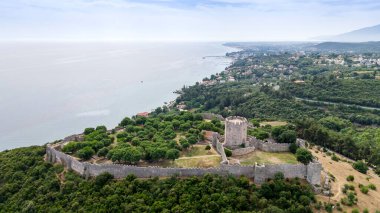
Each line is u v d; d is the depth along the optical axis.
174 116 143.38
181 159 95.81
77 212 78.75
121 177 90.31
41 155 110.44
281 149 101.44
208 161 93.25
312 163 82.25
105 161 98.31
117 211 76.62
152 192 80.88
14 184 95.00
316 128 137.12
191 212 71.88
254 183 82.62
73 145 104.31
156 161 96.44
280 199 75.00
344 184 88.94
